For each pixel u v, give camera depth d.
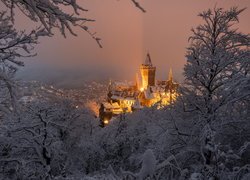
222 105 14.35
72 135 30.08
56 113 24.92
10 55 5.11
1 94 6.31
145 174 5.13
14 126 21.94
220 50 14.23
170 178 6.42
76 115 30.50
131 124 32.50
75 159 30.55
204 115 14.47
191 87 15.05
